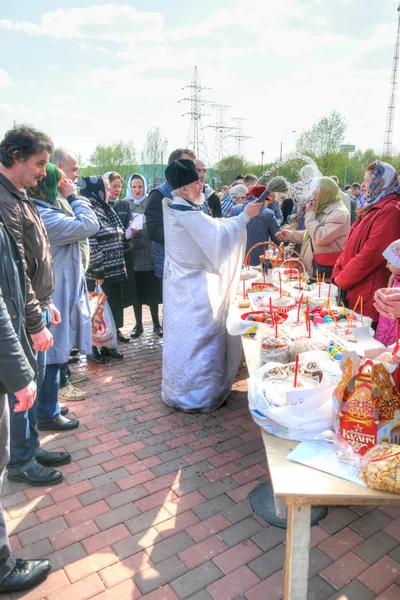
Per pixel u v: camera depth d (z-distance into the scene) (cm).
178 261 309
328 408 150
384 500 124
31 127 211
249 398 169
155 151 5903
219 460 275
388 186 284
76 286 302
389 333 257
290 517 135
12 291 182
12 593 185
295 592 141
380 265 287
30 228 222
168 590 185
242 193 627
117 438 302
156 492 247
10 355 157
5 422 169
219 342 322
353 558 201
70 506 236
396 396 138
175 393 334
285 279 377
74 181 335
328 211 379
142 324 557
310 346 217
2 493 246
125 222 493
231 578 191
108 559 201
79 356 452
